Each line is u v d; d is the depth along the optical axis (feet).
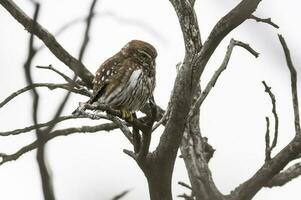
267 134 35.40
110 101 44.21
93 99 40.55
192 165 39.24
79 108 30.17
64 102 13.98
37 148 13.30
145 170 33.14
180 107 32.60
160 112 40.86
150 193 33.91
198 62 33.06
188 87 32.76
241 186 36.58
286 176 37.99
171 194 33.86
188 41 34.01
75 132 38.19
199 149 39.93
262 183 35.99
